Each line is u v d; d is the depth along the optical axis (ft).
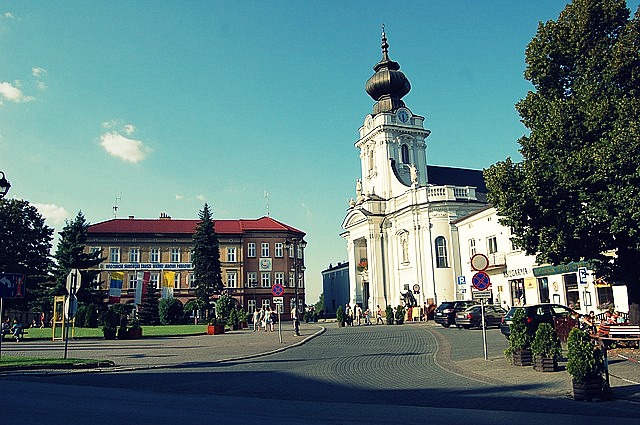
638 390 40.68
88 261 205.26
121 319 117.08
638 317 63.21
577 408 35.27
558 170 58.54
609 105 58.54
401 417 32.45
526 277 127.24
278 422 30.71
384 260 217.56
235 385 47.88
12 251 203.21
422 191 197.26
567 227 59.16
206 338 115.96
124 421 30.71
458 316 120.98
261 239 279.49
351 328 149.79
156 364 64.49
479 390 42.88
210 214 239.30
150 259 265.95
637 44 60.34
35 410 34.37
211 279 231.91
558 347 51.72
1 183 60.34
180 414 33.32
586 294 107.14
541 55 65.98
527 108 67.36
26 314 177.06
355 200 238.68
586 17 63.36
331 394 42.42
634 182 54.49
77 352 80.64
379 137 222.89
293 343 95.71
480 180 236.43
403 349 79.41
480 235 152.87
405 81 228.02
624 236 59.41
